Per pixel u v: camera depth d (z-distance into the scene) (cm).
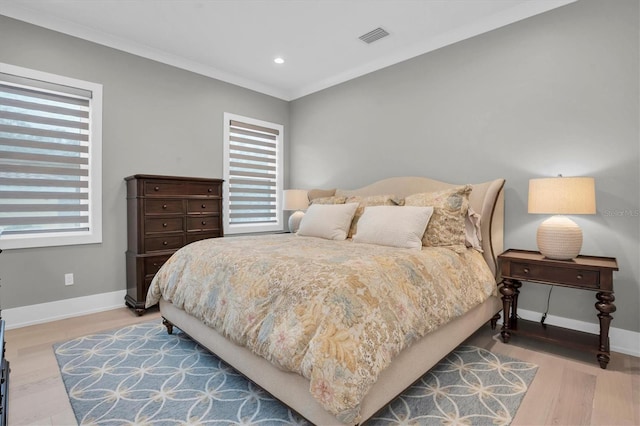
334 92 429
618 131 232
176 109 371
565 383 186
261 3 270
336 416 118
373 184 371
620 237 232
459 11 281
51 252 292
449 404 165
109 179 322
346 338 127
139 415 157
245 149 443
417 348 165
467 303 206
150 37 324
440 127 327
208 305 193
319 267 161
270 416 157
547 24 262
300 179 477
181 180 337
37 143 288
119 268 329
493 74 291
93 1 266
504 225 286
